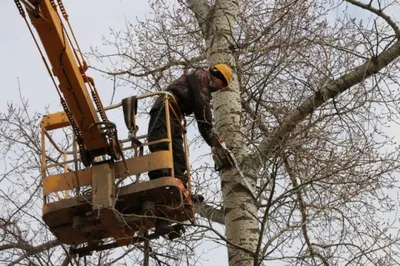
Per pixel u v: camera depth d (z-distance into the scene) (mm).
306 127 8773
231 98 9930
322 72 9180
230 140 9578
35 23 8422
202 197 8867
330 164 8836
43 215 8750
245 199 9164
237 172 9312
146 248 8938
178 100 9453
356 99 8906
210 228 8000
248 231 9016
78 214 8750
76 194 8820
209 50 10492
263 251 8000
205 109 9281
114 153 8898
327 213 8719
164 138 9180
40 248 8945
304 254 8586
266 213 7949
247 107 10281
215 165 9344
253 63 10352
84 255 9023
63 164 9109
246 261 8844
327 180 8875
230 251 9039
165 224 8836
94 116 8867
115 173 8883
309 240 9172
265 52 10109
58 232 8977
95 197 8625
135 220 8711
